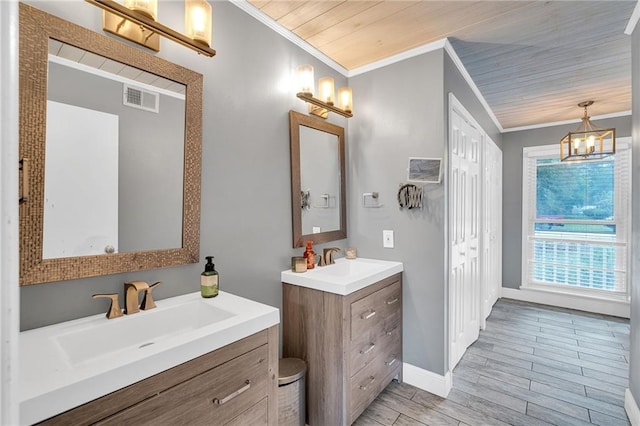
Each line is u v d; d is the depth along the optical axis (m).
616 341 2.90
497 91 2.95
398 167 2.24
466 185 2.66
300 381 1.61
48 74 1.01
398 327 2.16
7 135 0.32
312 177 2.14
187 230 1.40
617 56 2.28
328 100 2.02
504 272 4.36
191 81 1.41
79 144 1.09
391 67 2.27
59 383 0.69
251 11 1.70
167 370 0.86
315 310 1.73
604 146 3.67
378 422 1.78
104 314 1.15
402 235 2.23
